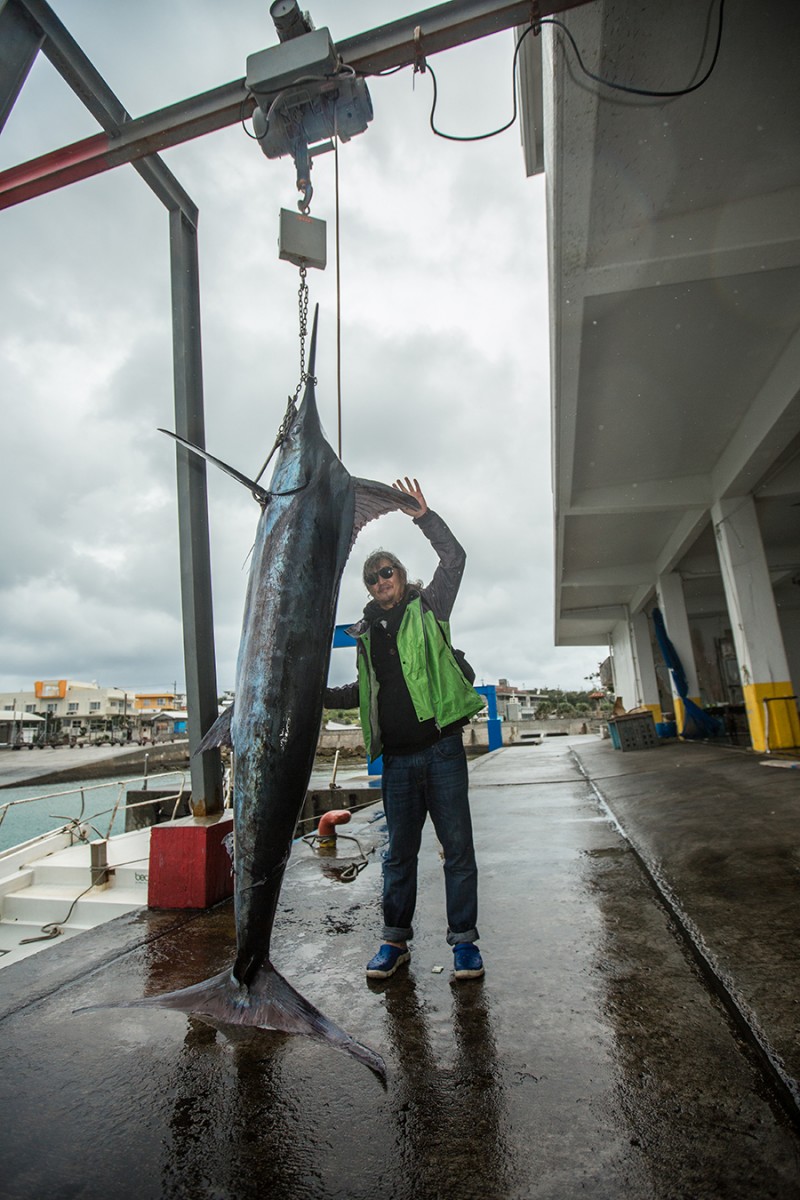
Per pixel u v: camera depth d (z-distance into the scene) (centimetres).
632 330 719
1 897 659
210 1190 145
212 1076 195
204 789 402
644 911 330
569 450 936
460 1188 141
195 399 432
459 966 256
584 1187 138
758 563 1056
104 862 666
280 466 218
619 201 554
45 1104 182
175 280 432
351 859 512
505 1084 181
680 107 469
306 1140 161
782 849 418
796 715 1020
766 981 228
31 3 295
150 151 322
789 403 768
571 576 1712
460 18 276
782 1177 137
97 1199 143
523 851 493
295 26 284
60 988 263
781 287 657
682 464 1084
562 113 471
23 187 333
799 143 512
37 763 4762
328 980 265
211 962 285
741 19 415
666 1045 197
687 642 1600
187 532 417
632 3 399
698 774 856
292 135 293
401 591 282
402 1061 197
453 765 267
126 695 9788
